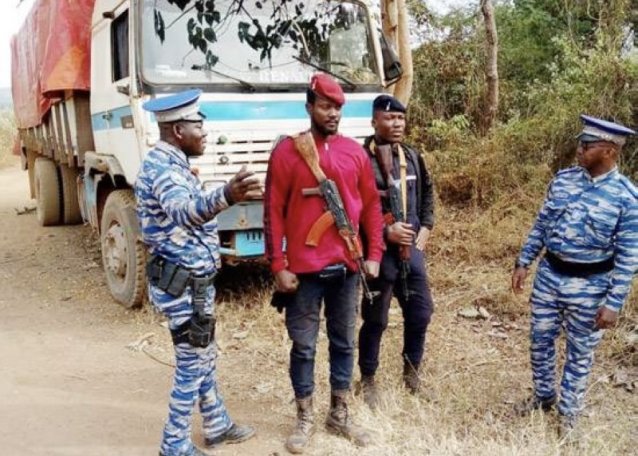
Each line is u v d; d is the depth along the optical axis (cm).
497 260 622
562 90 774
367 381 383
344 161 321
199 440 357
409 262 362
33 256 771
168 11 497
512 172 742
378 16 571
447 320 513
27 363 469
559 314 348
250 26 516
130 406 403
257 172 500
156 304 307
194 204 276
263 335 500
